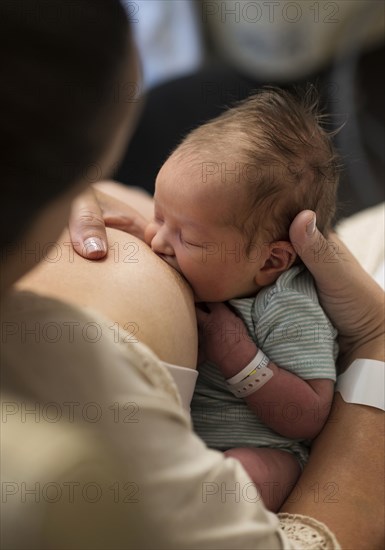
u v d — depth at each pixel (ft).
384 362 3.41
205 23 9.79
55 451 2.06
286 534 2.81
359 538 2.99
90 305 2.56
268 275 3.47
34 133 1.81
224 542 2.28
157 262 3.07
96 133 1.93
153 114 7.00
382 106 9.71
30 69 1.77
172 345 2.71
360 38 9.62
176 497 2.18
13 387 2.14
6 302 2.22
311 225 3.22
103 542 2.14
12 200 1.87
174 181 3.25
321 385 3.35
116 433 2.11
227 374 3.33
